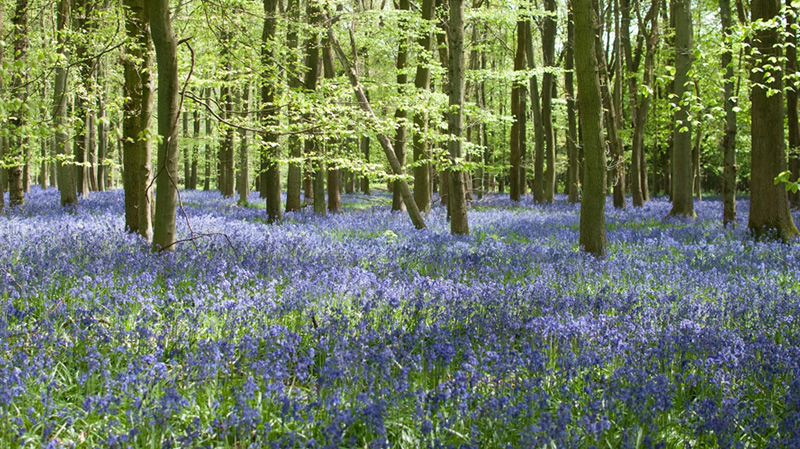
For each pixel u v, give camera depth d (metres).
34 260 7.52
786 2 13.48
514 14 18.42
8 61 6.33
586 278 8.34
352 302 6.39
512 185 30.23
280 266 8.08
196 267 7.67
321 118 9.74
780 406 4.27
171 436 3.51
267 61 11.23
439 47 17.91
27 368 3.96
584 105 10.29
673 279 8.19
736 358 4.71
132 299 5.73
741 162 46.56
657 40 23.55
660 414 3.85
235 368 4.65
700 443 3.73
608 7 25.80
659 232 14.16
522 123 29.75
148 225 10.52
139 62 9.62
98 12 10.48
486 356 4.76
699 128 25.50
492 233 14.84
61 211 17.20
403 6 19.19
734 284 7.88
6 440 3.34
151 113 10.32
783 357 4.81
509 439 3.57
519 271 8.83
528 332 5.45
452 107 13.48
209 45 11.95
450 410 3.75
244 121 10.30
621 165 24.61
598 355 4.78
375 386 4.11
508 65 33.44
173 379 4.20
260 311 5.84
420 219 15.30
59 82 13.67
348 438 3.53
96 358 4.29
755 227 13.65
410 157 21.39
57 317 5.32
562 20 27.61
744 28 10.62
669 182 42.78
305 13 14.44
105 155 33.22
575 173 29.45
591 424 3.46
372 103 13.27
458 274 8.29
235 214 19.45
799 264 9.52
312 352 4.48
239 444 3.61
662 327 5.82
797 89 15.03
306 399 4.10
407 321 5.90
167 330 5.21
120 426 3.56
